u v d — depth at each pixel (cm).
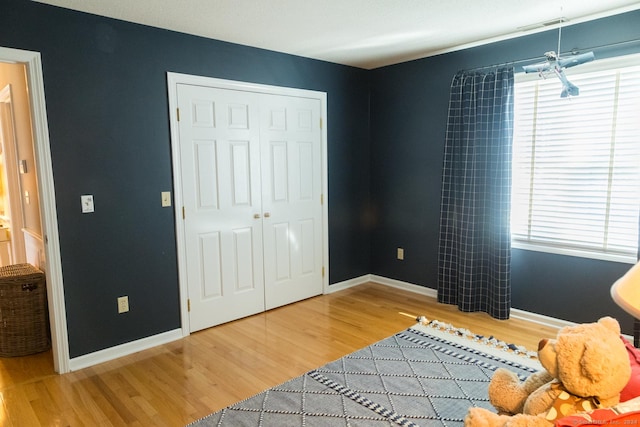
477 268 370
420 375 264
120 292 296
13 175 401
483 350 297
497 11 282
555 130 328
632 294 94
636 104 287
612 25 291
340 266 450
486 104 353
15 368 281
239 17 283
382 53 388
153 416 225
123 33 286
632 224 296
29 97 256
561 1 267
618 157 298
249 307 372
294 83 389
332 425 215
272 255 386
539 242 344
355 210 459
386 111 445
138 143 298
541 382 150
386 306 394
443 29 319
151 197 307
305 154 404
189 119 322
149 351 305
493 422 130
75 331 279
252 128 360
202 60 325
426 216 420
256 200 369
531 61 332
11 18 243
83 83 271
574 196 322
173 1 253
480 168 361
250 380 261
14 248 411
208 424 218
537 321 346
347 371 270
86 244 279
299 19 288
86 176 277
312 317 368
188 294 331
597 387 116
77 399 242
